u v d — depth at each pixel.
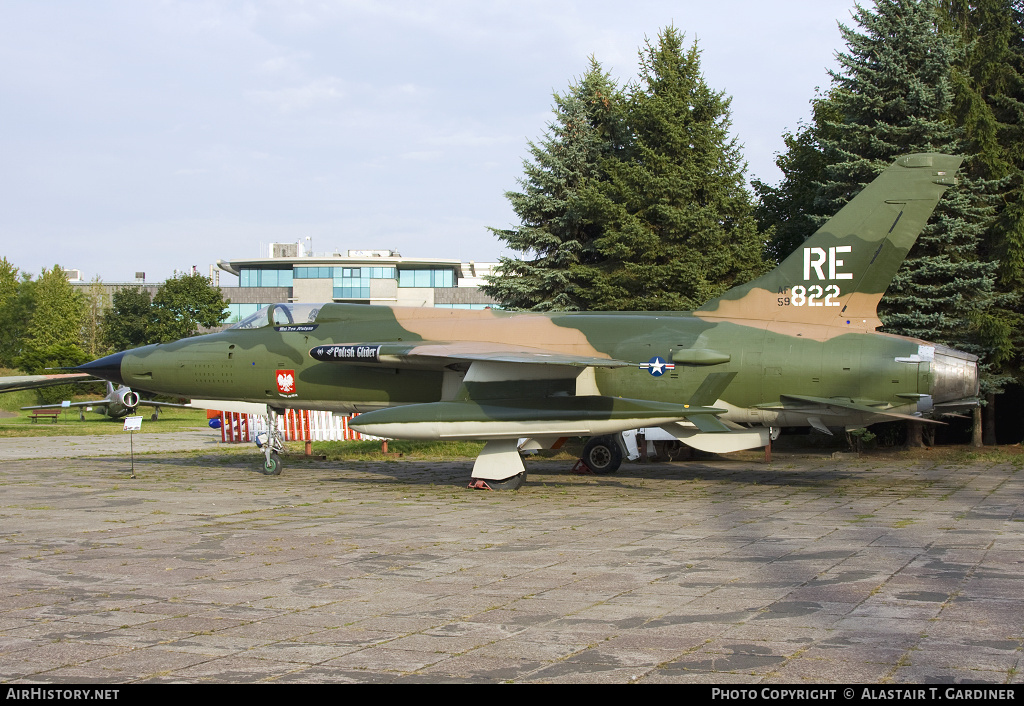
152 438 30.75
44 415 44.84
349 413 17.09
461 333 15.98
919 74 20.75
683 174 23.28
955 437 26.67
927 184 13.64
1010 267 21.11
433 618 6.26
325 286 68.69
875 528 10.41
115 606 6.64
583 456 17.86
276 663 5.22
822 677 4.89
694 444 14.62
